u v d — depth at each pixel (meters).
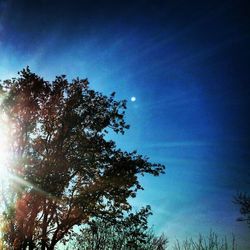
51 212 22.23
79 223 23.50
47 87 24.28
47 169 21.62
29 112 23.33
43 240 21.75
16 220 21.00
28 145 22.61
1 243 20.53
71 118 23.92
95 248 25.69
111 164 23.11
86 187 22.69
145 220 23.34
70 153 23.11
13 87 23.86
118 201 22.97
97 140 23.75
